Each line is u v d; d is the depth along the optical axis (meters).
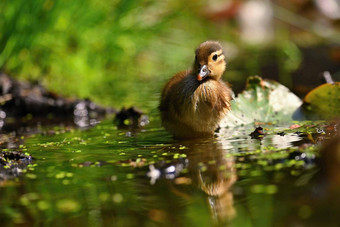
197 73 11.83
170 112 12.27
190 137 11.28
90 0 19.36
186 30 23.78
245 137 10.83
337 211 6.67
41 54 18.56
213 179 8.11
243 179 7.98
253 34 25.84
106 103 16.17
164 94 12.89
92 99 16.53
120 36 20.45
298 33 25.98
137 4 20.27
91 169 9.00
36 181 8.48
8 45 17.11
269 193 7.36
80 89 17.80
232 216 6.80
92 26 19.83
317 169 8.09
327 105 12.76
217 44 12.37
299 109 12.93
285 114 12.78
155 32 21.36
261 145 9.89
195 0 23.38
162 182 8.16
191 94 11.86
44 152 10.51
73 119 14.99
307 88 16.50
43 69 18.53
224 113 12.10
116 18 20.20
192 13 23.67
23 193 7.94
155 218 6.88
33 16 17.61
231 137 10.95
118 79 19.48
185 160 9.15
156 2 21.77
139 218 6.90
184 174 8.43
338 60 20.73
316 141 9.91
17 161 9.71
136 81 19.12
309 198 7.08
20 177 8.73
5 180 8.59
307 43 24.36
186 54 22.12
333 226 6.31
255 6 26.44
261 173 8.16
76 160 9.67
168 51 22.08
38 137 12.39
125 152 10.12
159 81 18.89
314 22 26.53
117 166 9.09
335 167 7.90
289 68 19.92
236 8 26.14
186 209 7.11
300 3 27.22
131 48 20.95
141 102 15.91
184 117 11.99
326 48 23.17
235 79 18.39
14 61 17.53
